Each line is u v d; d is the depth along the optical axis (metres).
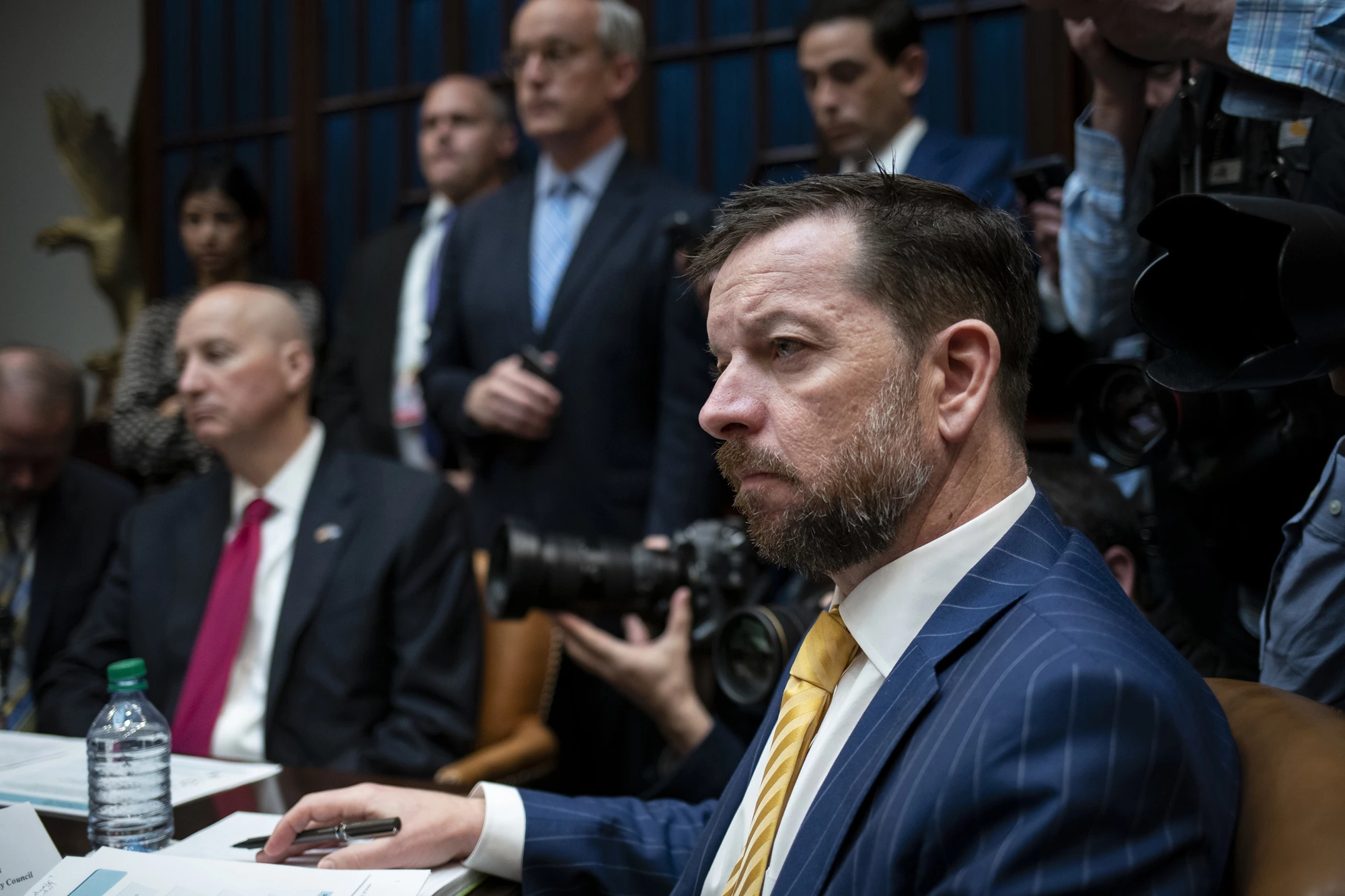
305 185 4.26
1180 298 1.01
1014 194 2.48
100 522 2.56
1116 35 1.26
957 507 0.93
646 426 2.55
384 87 4.14
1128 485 1.88
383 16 4.12
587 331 2.50
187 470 3.30
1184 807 0.76
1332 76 1.16
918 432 0.90
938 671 0.87
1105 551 1.45
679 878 1.20
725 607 1.83
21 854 1.13
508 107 3.45
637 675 1.83
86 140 4.66
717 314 0.95
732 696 1.58
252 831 1.29
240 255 3.69
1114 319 1.80
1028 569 0.90
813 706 0.98
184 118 4.53
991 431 0.94
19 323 4.92
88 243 4.63
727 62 3.58
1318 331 0.89
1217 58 1.21
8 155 4.95
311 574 2.10
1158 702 0.76
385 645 2.11
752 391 0.93
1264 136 1.38
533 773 2.22
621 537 2.48
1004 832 0.75
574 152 2.64
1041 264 2.23
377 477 2.21
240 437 2.16
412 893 1.07
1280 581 1.14
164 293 4.57
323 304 4.23
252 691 2.09
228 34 4.41
